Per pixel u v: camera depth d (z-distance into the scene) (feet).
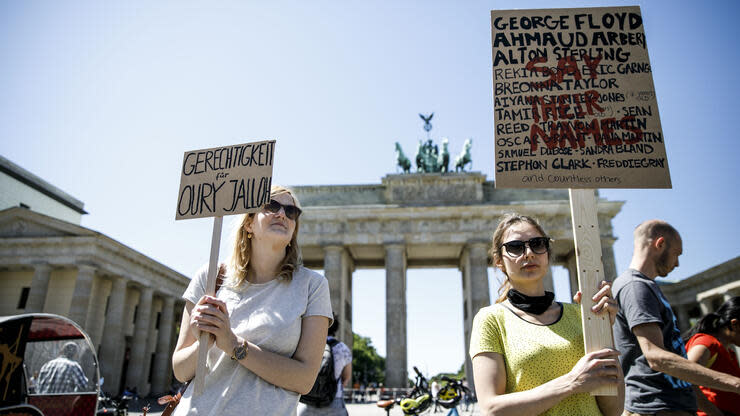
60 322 36.81
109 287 229.25
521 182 20.53
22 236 209.56
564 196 237.66
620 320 24.39
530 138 21.08
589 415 16.84
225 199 19.17
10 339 31.14
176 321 295.48
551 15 22.70
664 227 25.30
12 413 30.35
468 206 229.66
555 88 21.72
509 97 21.77
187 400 16.08
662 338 21.80
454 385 69.00
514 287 19.69
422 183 243.40
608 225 227.40
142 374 248.93
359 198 246.68
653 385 22.95
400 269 227.61
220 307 16.20
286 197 19.51
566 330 18.28
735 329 28.63
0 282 221.66
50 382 38.60
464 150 258.98
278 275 18.48
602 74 21.76
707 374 20.08
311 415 31.55
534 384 17.54
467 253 235.61
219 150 20.11
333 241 233.35
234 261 18.75
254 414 15.74
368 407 164.04
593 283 18.11
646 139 20.81
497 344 18.45
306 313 18.15
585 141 20.89
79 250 203.51
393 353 213.46
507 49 22.41
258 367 15.93
